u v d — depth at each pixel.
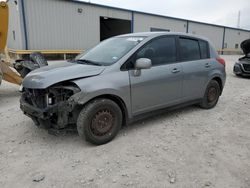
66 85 3.56
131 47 4.18
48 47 17.73
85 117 3.55
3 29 7.04
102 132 3.76
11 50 18.28
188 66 4.94
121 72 3.91
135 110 4.15
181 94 4.90
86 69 3.77
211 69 5.49
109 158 3.39
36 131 4.28
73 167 3.17
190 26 29.36
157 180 2.89
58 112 3.48
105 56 4.25
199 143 3.89
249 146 3.81
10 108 5.68
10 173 3.04
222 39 35.03
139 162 3.29
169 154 3.51
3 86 8.30
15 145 3.77
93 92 3.53
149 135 4.16
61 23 18.11
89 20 19.77
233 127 4.61
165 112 4.89
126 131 4.31
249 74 10.82
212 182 2.86
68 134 4.17
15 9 17.19
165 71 4.48
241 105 6.19
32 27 16.70
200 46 5.38
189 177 2.95
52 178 2.93
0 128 4.42
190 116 5.18
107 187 2.77
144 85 4.16
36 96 3.67
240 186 2.80
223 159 3.39
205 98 5.55
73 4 18.55
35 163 3.26
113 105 3.81
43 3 16.94
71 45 19.02
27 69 7.16
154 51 4.42
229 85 9.17
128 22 23.70
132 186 2.78
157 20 25.30
